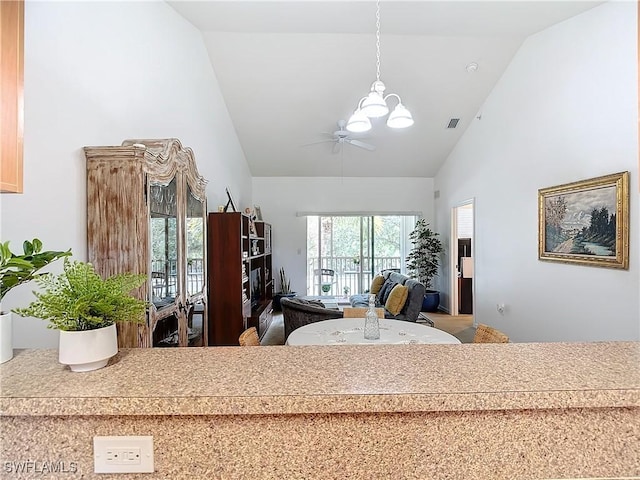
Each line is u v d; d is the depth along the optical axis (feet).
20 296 5.38
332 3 10.48
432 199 23.85
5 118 3.39
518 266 13.53
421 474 2.62
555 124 11.39
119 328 6.56
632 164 8.64
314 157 21.25
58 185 6.07
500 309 14.76
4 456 2.57
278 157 21.22
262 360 3.22
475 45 13.12
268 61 14.03
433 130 18.38
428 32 12.27
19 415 2.49
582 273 10.30
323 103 16.48
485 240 16.19
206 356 3.33
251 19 11.51
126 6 8.23
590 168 9.96
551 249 11.55
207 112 13.75
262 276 19.25
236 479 2.58
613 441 2.66
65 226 6.21
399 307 15.05
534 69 12.43
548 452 2.64
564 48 10.93
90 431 2.56
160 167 7.44
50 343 5.89
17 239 5.32
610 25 9.23
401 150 20.44
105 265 6.63
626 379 2.76
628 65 8.73
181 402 2.47
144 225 6.72
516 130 13.60
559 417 2.64
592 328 9.94
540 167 12.17
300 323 11.93
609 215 9.21
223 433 2.58
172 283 8.15
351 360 3.21
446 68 14.30
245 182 21.22
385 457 2.60
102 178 6.63
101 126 7.29
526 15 10.78
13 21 3.45
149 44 9.32
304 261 23.68
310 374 2.88
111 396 2.49
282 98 16.12
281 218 23.58
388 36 12.71
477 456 2.63
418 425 2.62
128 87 8.32
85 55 6.81
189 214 9.27
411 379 2.77
